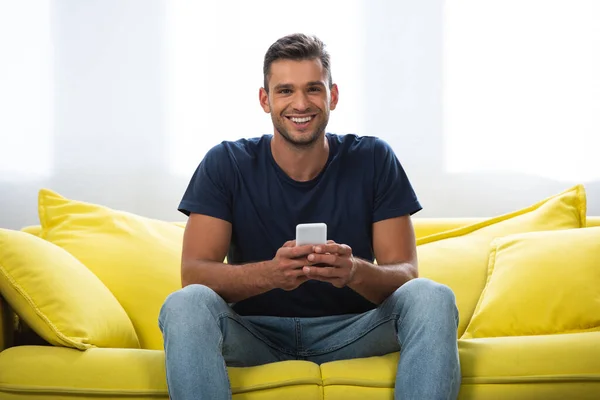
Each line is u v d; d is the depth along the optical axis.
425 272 2.65
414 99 3.78
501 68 3.76
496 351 2.04
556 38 3.75
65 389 1.99
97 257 2.54
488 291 2.53
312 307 2.25
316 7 3.77
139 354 2.04
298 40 2.23
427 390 1.84
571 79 3.74
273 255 2.25
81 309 2.20
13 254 2.24
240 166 2.29
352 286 2.07
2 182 3.73
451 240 2.79
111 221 2.65
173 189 3.77
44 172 3.75
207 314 1.90
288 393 1.92
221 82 3.76
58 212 2.69
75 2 3.75
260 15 3.76
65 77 3.75
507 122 3.76
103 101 3.76
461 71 3.77
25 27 3.74
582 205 2.80
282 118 2.21
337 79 3.77
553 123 3.75
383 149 2.35
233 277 2.07
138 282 2.51
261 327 2.20
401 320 1.98
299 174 2.28
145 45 3.77
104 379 1.99
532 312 2.40
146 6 3.76
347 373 1.96
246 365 2.09
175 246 2.69
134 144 3.77
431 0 3.77
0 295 2.25
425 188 3.78
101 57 3.76
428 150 3.78
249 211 2.26
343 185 2.29
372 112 3.78
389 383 1.94
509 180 3.77
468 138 3.77
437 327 1.88
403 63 3.77
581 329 2.37
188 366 1.82
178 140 3.76
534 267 2.48
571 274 2.43
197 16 3.76
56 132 3.75
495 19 3.76
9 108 3.73
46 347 2.11
